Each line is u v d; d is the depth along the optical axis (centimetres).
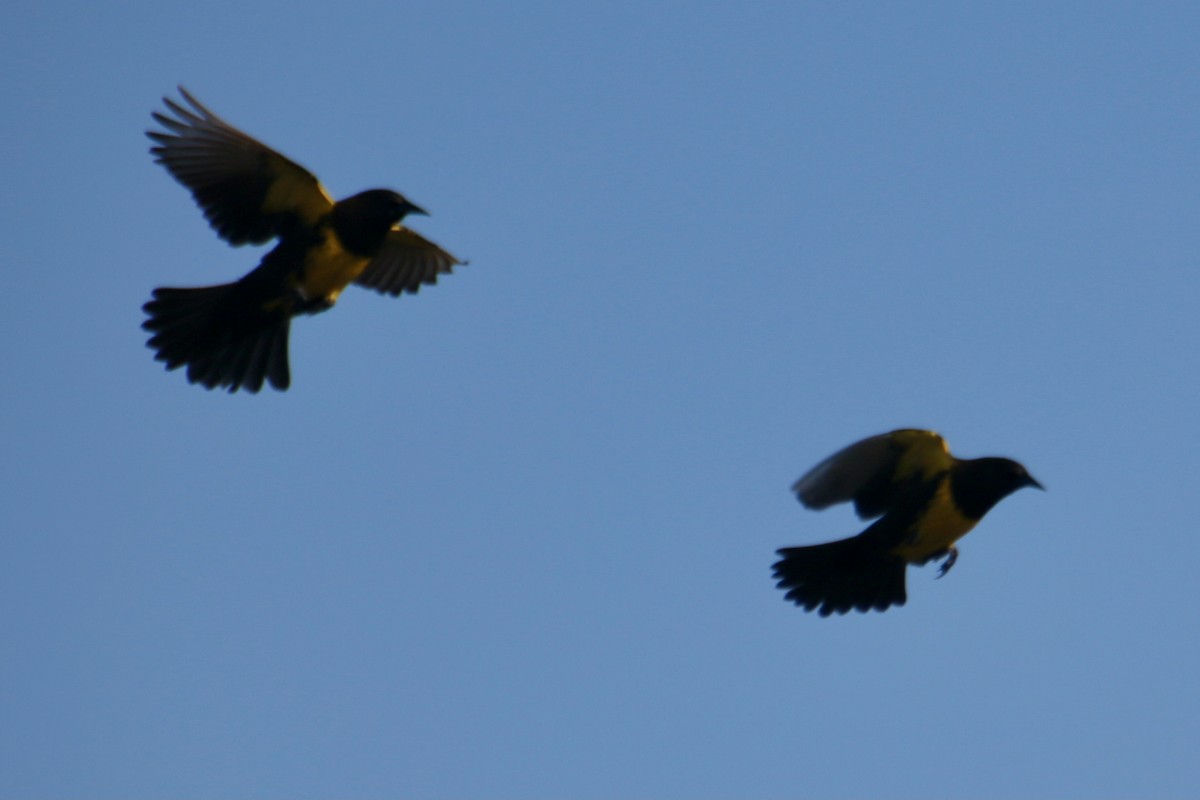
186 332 1466
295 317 1502
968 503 1456
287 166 1452
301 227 1475
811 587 1505
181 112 1438
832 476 1463
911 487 1463
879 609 1498
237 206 1480
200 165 1466
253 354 1487
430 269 1744
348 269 1488
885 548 1477
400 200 1481
